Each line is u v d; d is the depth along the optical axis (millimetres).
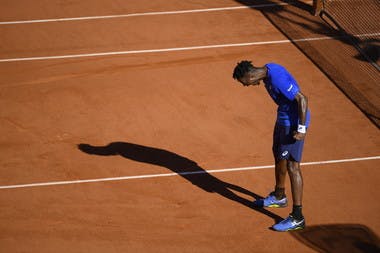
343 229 30453
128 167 34656
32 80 43094
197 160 35156
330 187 33156
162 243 29781
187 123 38219
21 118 39000
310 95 41250
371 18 51688
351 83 42656
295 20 51188
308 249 29359
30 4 53906
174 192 32875
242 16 51594
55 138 37062
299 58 45625
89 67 44531
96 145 36438
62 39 48250
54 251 29406
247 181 33656
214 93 41188
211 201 32281
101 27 49906
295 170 29141
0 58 45719
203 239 30000
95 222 31031
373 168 34531
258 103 40188
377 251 29172
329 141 36719
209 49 46625
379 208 31734
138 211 31688
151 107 39812
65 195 32750
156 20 50875
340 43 47875
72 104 40344
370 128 38000
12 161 35188
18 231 30531
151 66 44469
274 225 30266
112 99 40750
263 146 36250
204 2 53906
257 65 44500
